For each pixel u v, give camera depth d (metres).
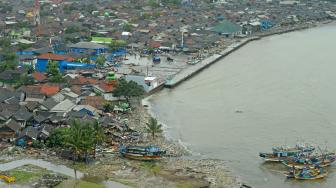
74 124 146.75
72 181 131.12
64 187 127.75
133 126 172.25
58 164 141.25
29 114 169.00
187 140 163.75
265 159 147.50
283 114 189.88
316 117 186.38
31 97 188.62
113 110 185.75
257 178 137.12
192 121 182.50
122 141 158.50
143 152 146.12
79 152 143.00
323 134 169.25
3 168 136.88
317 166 143.12
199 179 135.00
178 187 129.88
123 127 168.75
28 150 149.00
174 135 167.88
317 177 137.62
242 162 147.25
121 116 182.25
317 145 159.12
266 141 163.00
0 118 165.25
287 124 179.00
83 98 190.88
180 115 189.25
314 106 199.50
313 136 167.25
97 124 149.88
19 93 191.25
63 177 132.88
